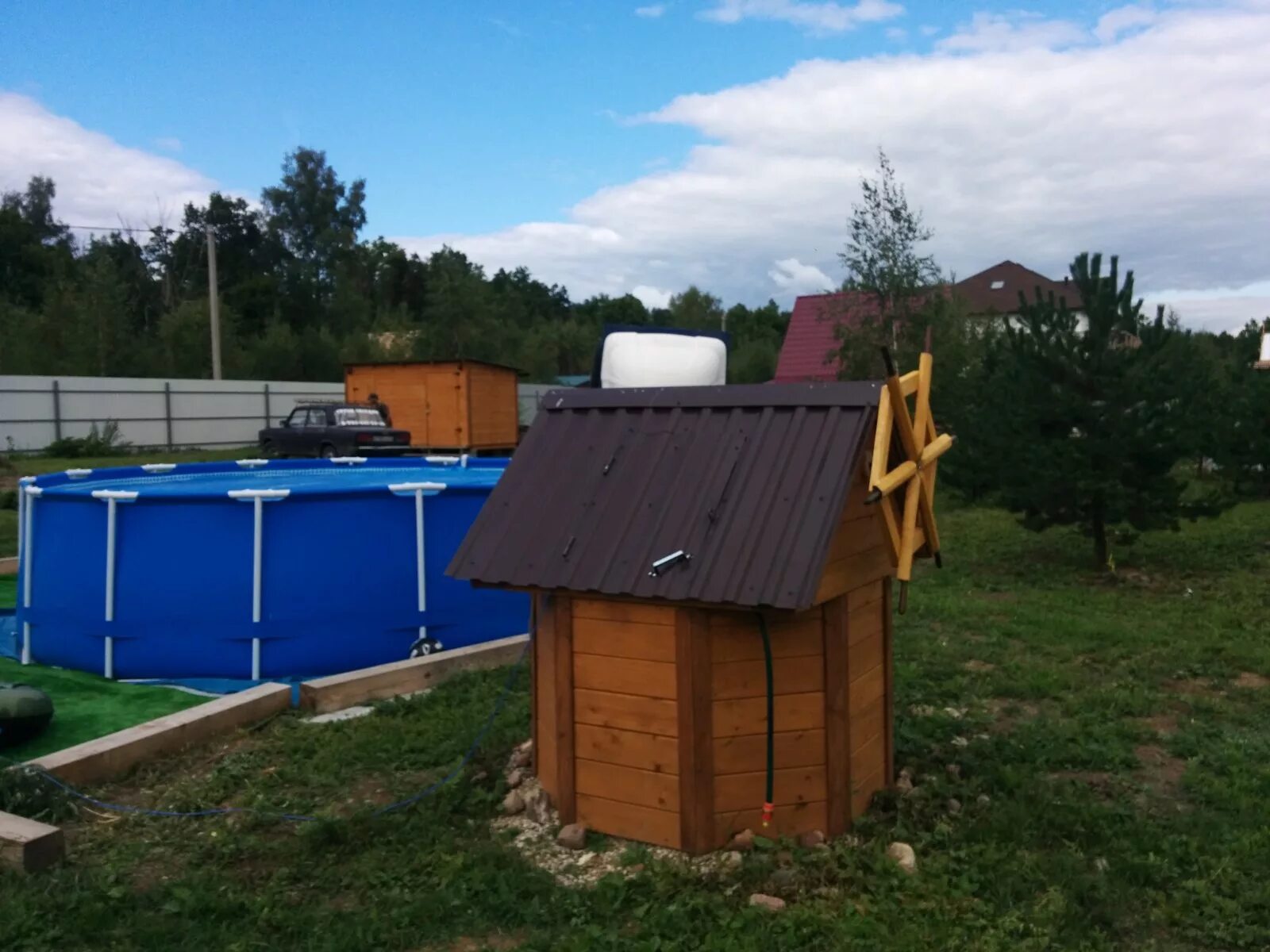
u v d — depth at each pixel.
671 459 4.14
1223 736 5.61
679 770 3.96
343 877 4.01
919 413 4.22
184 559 7.05
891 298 16.88
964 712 6.13
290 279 64.56
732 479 3.94
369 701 6.48
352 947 3.42
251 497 6.99
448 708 6.22
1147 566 11.02
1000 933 3.40
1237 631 8.11
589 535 4.05
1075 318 10.48
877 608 4.51
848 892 3.68
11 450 30.25
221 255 64.56
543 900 3.72
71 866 4.07
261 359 45.25
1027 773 4.98
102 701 6.55
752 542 3.71
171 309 51.31
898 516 4.25
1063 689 6.58
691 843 3.94
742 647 3.94
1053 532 13.30
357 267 69.69
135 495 7.03
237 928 3.59
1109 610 8.94
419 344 48.97
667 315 66.00
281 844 4.31
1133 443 9.95
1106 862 4.01
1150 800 4.77
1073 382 10.22
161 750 5.44
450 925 3.59
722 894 3.66
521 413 40.12
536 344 53.22
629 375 9.35
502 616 7.86
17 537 13.78
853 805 4.25
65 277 49.91
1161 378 10.07
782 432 4.01
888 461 4.25
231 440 36.03
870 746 4.44
